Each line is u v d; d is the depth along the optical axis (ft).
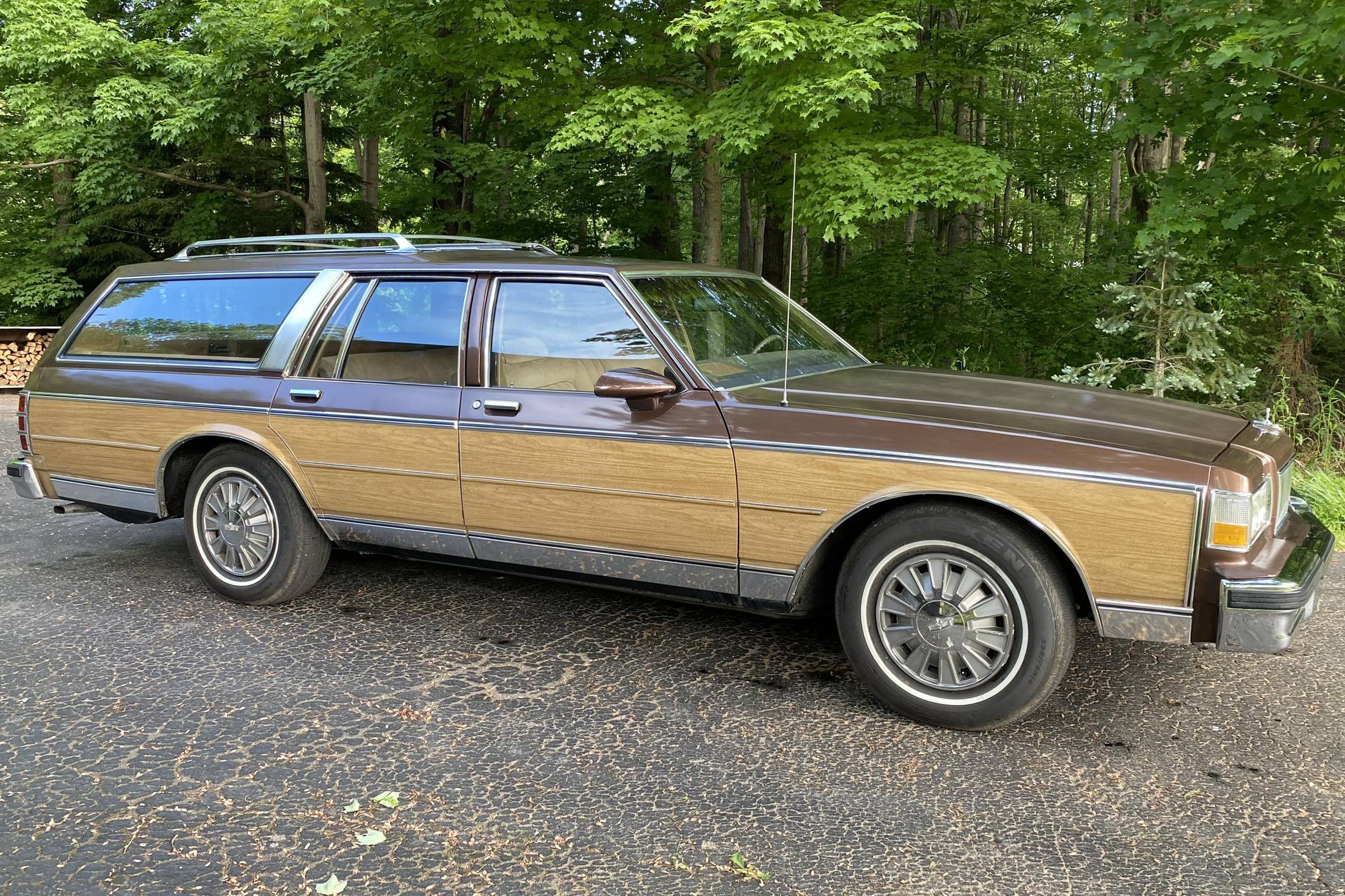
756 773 9.86
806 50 25.23
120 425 15.85
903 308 42.93
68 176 63.21
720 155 28.60
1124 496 9.83
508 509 13.07
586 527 12.59
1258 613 9.40
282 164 63.21
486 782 9.63
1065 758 10.24
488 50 30.30
